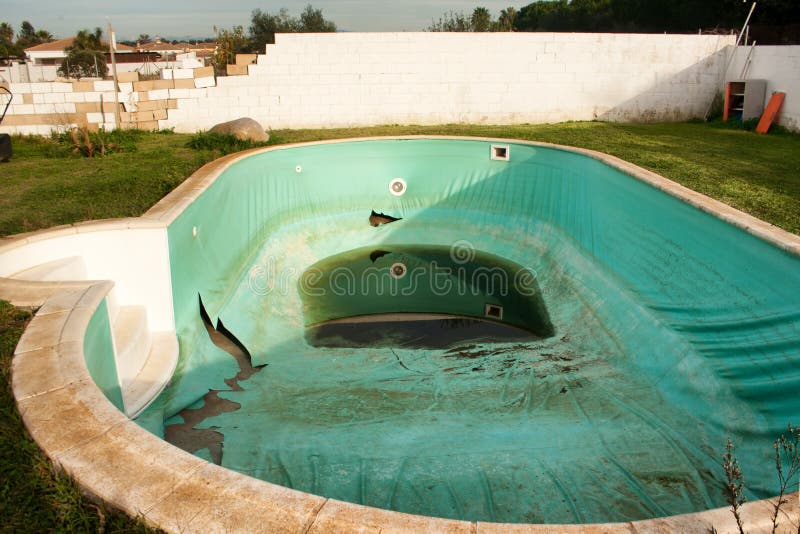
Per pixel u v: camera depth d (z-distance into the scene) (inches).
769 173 329.4
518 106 553.3
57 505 91.7
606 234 329.1
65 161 374.0
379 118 542.9
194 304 252.7
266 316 304.3
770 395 183.3
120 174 328.5
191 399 211.2
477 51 534.9
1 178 318.0
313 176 432.1
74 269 209.9
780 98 493.7
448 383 240.2
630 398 224.2
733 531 84.7
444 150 445.1
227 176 333.7
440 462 179.8
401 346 287.9
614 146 418.6
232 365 246.4
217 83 512.7
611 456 186.5
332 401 221.3
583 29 1286.9
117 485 93.4
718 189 285.9
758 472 169.8
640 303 270.7
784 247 189.8
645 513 160.7
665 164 351.9
